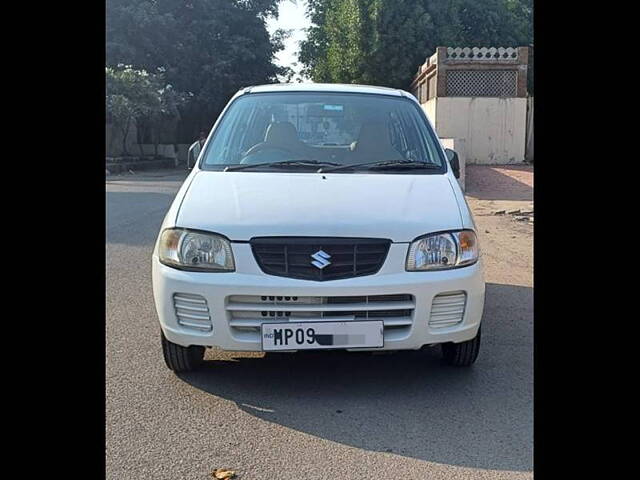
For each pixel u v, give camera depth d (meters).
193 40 29.48
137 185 17.77
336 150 4.80
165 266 3.83
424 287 3.68
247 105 5.18
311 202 3.92
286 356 4.50
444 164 4.77
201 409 3.69
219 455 3.19
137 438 3.35
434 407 3.73
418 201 4.03
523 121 17.42
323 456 3.19
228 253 3.70
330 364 4.37
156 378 4.11
